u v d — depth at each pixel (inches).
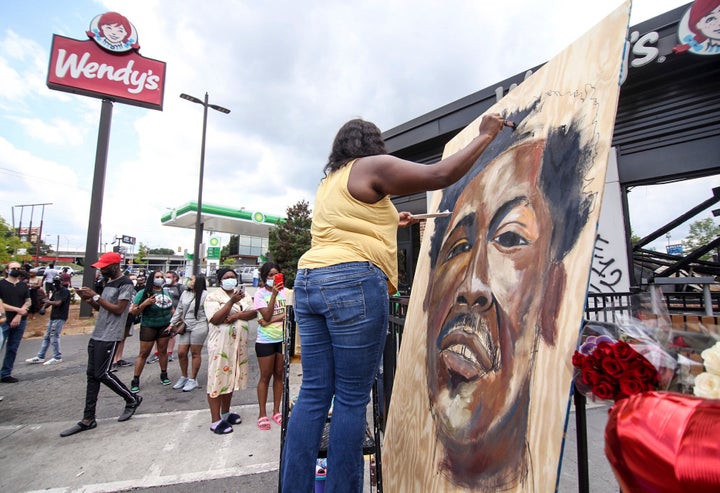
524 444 36.3
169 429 146.0
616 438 20.8
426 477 55.7
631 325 39.4
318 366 52.5
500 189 56.8
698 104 167.9
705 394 32.0
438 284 69.8
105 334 150.0
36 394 198.8
